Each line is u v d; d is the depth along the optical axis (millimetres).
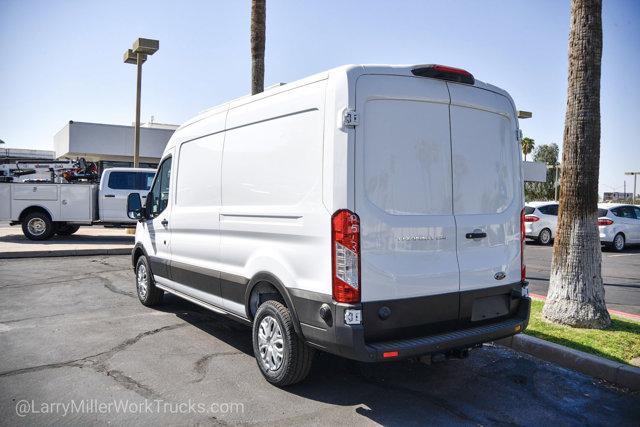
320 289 3748
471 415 3943
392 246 3748
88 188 14109
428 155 4020
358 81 3715
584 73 5898
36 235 14180
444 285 4000
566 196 6105
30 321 6371
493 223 4387
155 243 6711
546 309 6254
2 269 10109
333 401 4125
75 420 3701
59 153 27562
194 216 5609
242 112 4883
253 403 4051
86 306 7211
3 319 6453
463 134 4262
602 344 5281
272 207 4309
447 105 4168
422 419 3848
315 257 3803
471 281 4176
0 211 13969
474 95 4348
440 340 3805
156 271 6723
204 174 5492
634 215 17094
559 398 4301
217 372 4695
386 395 4277
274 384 4336
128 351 5250
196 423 3693
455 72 4141
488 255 4332
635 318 6531
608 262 13469
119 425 3637
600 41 5898
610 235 16172
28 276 9406
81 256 12039
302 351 4125
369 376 4699
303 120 4039
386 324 3703
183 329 6117
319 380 4562
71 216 14102
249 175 4680
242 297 4773
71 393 4172
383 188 3766
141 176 14578
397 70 3910
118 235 16312
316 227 3793
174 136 6406
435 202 4023
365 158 3697
